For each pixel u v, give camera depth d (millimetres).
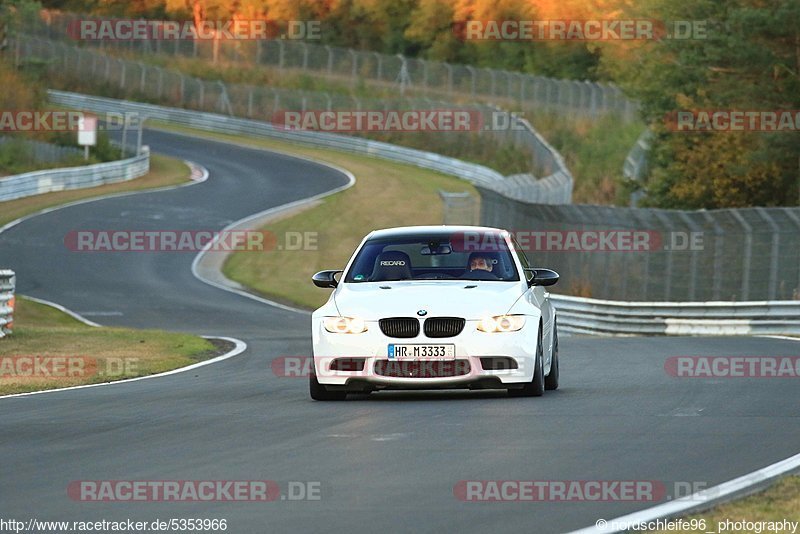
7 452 30391
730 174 144250
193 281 146875
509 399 41469
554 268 114188
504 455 28891
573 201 196250
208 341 80438
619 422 34781
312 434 32938
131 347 71438
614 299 105062
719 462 27781
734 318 89625
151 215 193125
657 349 66625
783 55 138000
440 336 40844
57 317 113812
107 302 126562
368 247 45812
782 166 143875
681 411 37406
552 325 45688
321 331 41562
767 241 90625
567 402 40219
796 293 88188
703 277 96625
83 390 48062
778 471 26344
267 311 122562
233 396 44188
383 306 41375
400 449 29969
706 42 143625
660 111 160000
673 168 154750
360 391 41938
